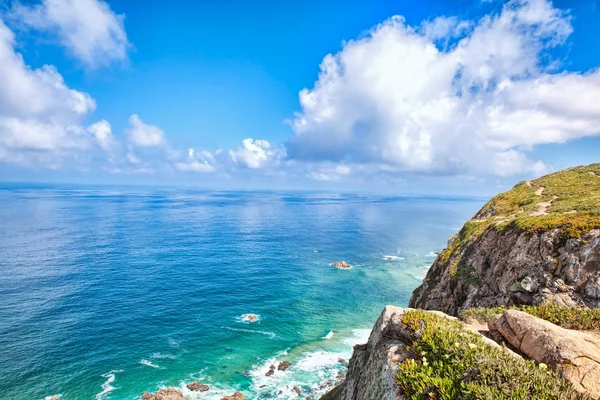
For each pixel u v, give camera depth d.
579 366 10.22
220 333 49.91
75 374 38.28
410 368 10.56
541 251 29.64
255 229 159.38
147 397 34.44
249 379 39.09
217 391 36.72
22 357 40.72
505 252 33.59
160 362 41.69
